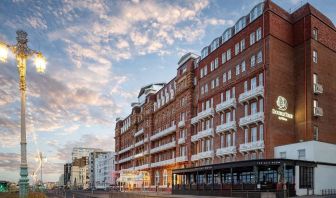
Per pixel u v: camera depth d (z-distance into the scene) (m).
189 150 69.88
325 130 49.38
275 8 50.50
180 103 77.69
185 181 67.44
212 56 64.69
